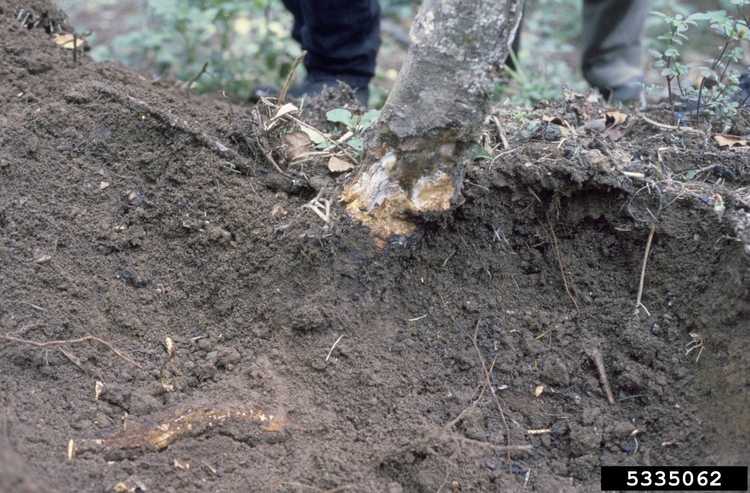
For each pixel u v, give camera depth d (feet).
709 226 7.63
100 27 18.74
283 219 7.89
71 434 6.37
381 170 7.25
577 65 18.56
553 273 8.02
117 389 6.77
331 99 9.37
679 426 7.00
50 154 8.12
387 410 7.00
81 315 7.25
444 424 6.95
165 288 7.72
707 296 7.43
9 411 6.29
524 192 7.93
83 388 6.79
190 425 6.57
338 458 6.48
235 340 7.49
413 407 7.01
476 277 7.88
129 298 7.57
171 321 7.57
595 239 8.09
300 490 6.18
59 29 10.29
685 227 7.75
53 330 7.03
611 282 7.94
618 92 12.76
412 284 7.73
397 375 7.22
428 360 7.39
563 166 7.82
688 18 8.63
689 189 7.89
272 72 14.67
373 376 7.13
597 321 7.76
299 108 9.09
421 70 6.79
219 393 6.94
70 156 8.20
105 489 6.00
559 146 8.16
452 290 7.77
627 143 8.63
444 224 7.73
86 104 8.50
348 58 11.45
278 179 8.23
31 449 6.05
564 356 7.53
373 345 7.36
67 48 9.73
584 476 6.82
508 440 6.97
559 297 7.94
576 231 8.12
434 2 6.63
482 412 7.09
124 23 18.95
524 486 6.64
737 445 6.57
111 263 7.75
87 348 7.07
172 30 14.97
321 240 7.52
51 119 8.30
